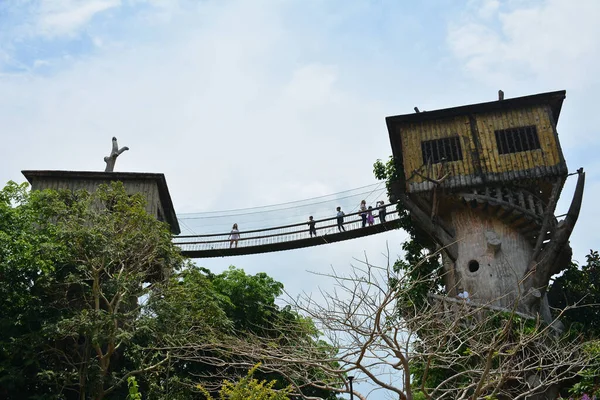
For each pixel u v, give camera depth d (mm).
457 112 26453
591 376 16578
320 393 25609
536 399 20141
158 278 26469
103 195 25219
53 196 24578
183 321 21750
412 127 26875
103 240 22953
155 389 21438
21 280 22828
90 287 23766
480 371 14422
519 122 25844
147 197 29953
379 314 12664
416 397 19891
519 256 23703
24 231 22922
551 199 23906
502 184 24891
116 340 22125
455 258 24422
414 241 26281
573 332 22328
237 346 14938
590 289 27438
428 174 25531
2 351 21984
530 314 22047
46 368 22812
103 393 21422
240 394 13469
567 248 24219
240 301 28422
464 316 14648
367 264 13516
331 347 13344
